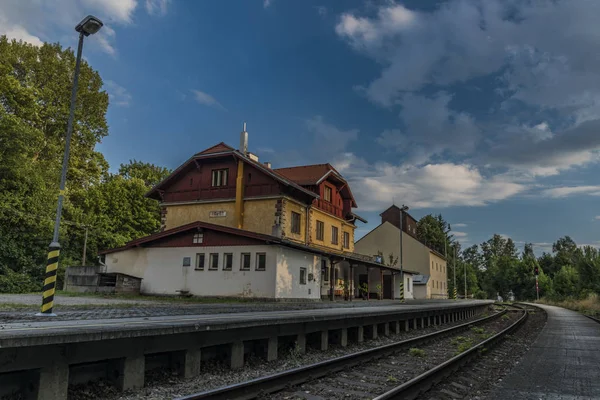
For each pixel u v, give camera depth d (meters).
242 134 35.56
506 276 83.00
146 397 6.67
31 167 32.47
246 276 25.56
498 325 23.08
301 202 33.03
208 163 33.25
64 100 42.81
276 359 10.09
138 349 7.11
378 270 43.94
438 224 103.00
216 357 9.26
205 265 26.70
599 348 13.24
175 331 7.43
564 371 9.41
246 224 30.98
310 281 28.97
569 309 40.03
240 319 9.10
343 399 6.88
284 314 11.91
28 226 31.56
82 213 40.03
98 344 6.53
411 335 16.58
